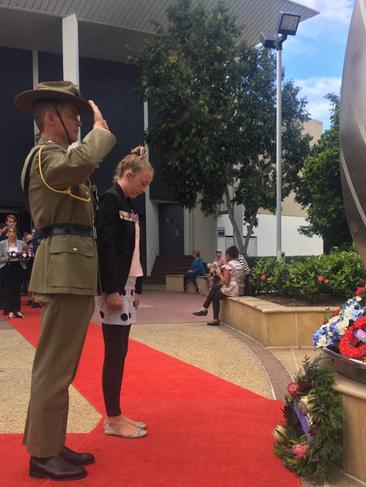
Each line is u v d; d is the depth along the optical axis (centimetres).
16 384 521
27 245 1073
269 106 1645
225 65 1611
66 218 302
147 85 1648
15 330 852
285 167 1728
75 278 299
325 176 1550
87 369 574
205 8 1725
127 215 358
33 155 303
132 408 432
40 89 307
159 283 2097
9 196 1792
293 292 827
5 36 1742
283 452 328
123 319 359
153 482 299
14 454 340
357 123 320
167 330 862
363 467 295
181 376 549
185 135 1602
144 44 1730
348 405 302
